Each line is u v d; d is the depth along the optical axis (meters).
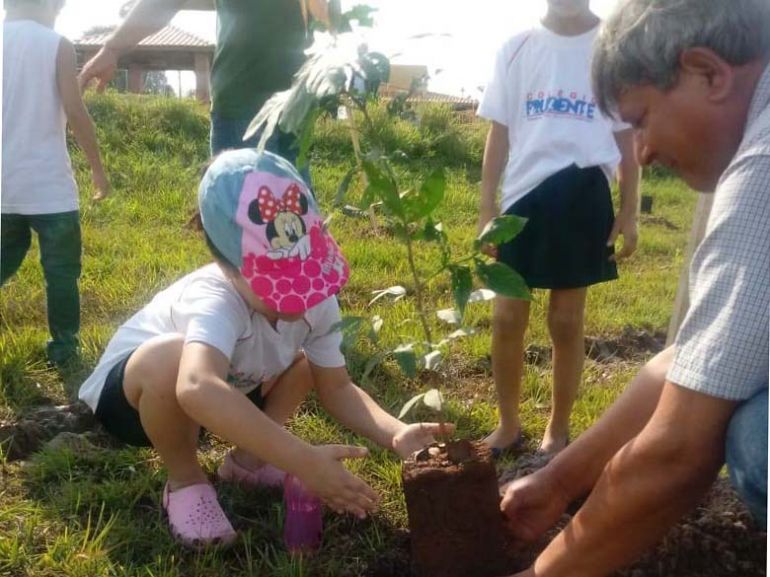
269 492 2.71
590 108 3.08
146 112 9.27
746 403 1.68
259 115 2.02
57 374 3.56
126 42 3.79
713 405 1.65
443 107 10.73
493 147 3.24
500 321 3.10
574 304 3.10
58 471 2.76
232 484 2.72
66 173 3.74
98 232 5.91
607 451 2.24
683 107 1.72
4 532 2.43
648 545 1.84
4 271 3.92
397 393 3.51
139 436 2.63
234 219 2.28
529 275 3.07
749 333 1.59
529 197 3.08
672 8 1.70
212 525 2.42
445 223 7.15
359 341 3.82
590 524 1.83
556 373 3.12
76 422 3.13
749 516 2.30
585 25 3.12
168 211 6.76
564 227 3.04
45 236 3.69
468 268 2.08
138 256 5.35
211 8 4.02
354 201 7.42
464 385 3.72
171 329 2.50
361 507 2.20
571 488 2.28
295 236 2.30
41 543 2.40
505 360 3.11
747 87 1.70
